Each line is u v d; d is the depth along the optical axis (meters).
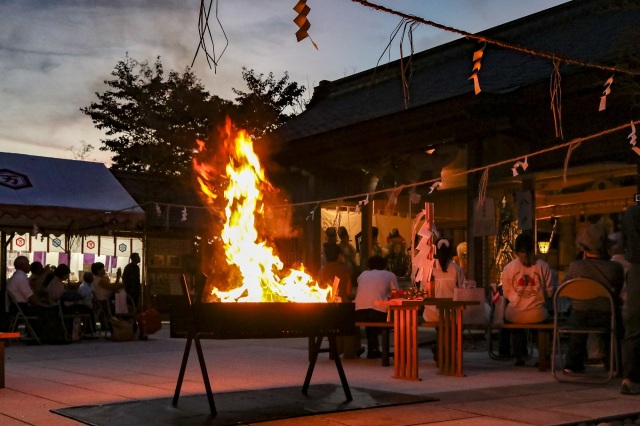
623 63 10.27
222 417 5.07
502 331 9.34
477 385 6.84
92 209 13.98
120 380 7.33
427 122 13.43
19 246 19.05
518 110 12.34
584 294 7.25
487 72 14.02
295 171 18.12
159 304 21.42
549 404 5.67
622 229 6.52
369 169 15.82
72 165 15.02
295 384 6.94
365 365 8.71
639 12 13.04
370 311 9.29
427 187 15.13
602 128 11.52
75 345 12.24
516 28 15.10
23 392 6.50
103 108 22.38
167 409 5.41
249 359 9.45
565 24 14.30
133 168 22.81
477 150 13.22
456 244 17.44
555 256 13.10
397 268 15.53
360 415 5.20
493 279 13.41
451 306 7.53
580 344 7.55
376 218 17.16
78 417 5.10
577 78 11.17
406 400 5.77
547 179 12.71
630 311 6.32
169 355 10.19
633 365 6.27
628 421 5.09
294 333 5.48
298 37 4.11
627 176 11.91
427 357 9.77
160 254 21.61
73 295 12.73
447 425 4.83
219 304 5.24
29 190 13.75
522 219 12.71
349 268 9.91
